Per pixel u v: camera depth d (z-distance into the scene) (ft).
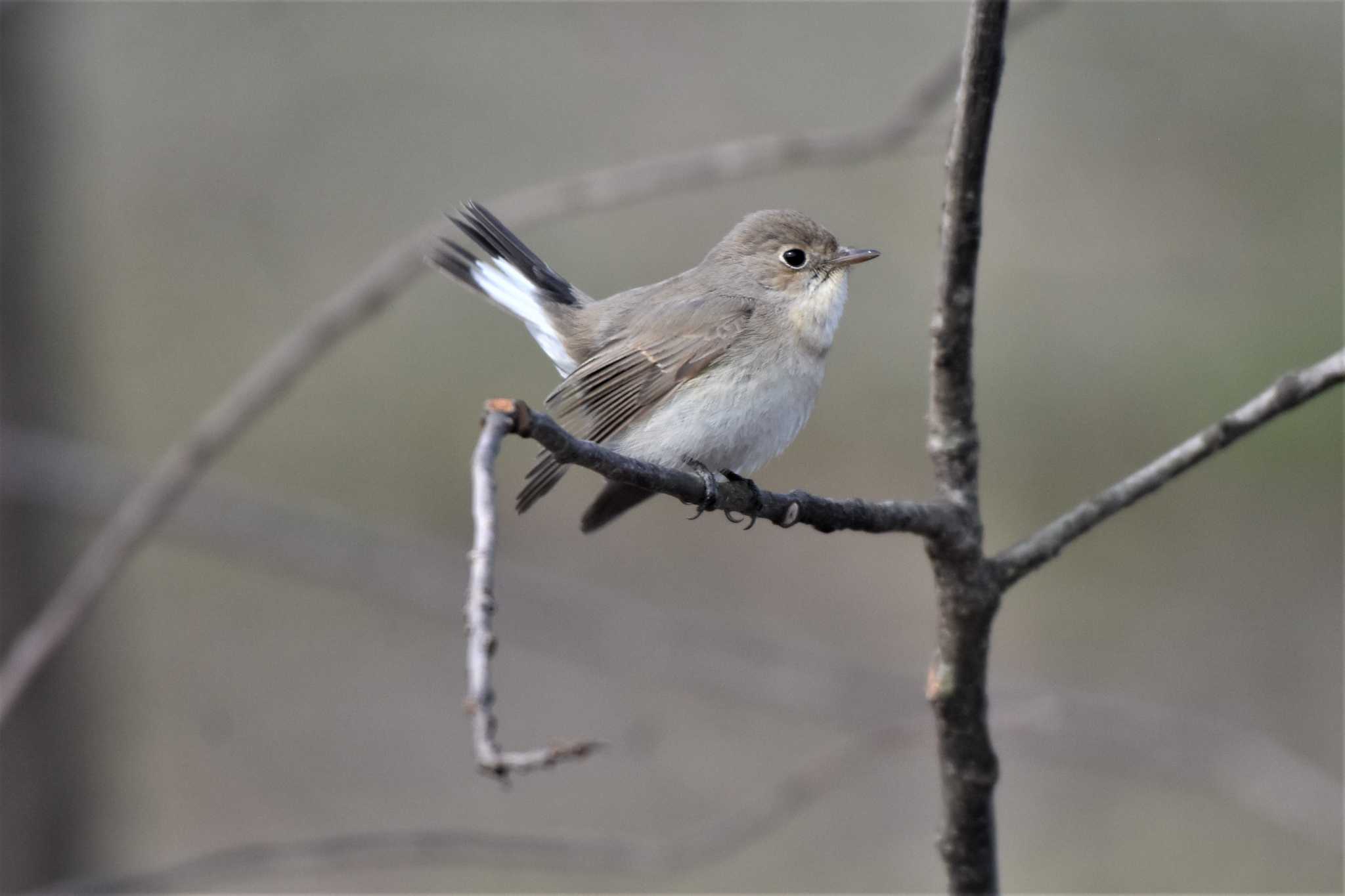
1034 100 45.24
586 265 48.83
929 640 50.98
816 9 49.03
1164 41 43.80
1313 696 43.80
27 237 34.88
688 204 49.21
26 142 34.60
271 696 50.78
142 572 52.34
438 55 50.39
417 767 48.73
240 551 37.86
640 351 24.45
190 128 50.47
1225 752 33.01
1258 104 43.45
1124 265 45.19
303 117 50.85
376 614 53.21
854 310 49.06
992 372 46.42
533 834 46.34
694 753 48.65
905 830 45.01
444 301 51.62
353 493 51.29
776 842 44.93
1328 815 32.22
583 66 50.21
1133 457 45.91
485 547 12.00
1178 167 44.62
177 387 50.44
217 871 25.96
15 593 34.32
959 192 15.78
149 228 50.57
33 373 35.40
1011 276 46.03
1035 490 46.57
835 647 50.57
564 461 14.35
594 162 49.70
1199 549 46.24
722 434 24.27
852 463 50.39
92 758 35.88
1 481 33.58
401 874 44.88
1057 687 41.81
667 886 43.93
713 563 53.31
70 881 35.06
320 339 28.22
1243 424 16.76
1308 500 45.11
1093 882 41.73
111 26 48.65
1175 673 44.78
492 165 50.44
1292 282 43.34
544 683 51.39
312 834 46.52
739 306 24.58
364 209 50.88
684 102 49.55
